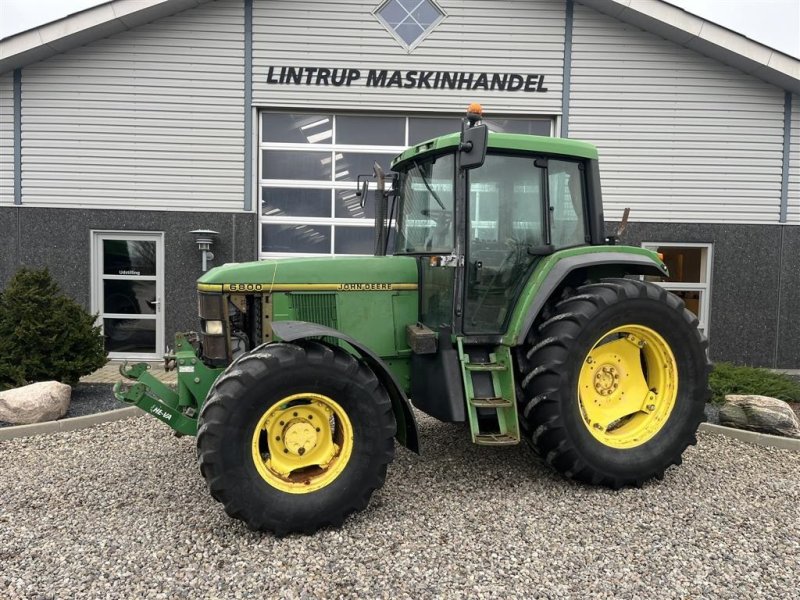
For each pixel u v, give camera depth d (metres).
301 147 8.29
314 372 2.96
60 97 7.96
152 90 7.99
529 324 3.50
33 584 2.48
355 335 3.68
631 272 4.07
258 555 2.74
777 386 5.75
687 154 8.35
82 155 8.02
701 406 3.76
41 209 8.01
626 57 8.21
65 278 8.10
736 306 8.43
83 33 7.60
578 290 3.73
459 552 2.76
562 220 3.88
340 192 8.37
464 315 3.55
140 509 3.26
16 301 5.45
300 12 7.98
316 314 3.65
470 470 3.86
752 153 8.36
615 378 3.79
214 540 2.88
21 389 4.93
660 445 3.63
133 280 8.17
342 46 8.04
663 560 2.71
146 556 2.73
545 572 2.59
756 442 4.61
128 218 8.05
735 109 8.30
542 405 3.45
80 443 4.47
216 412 2.82
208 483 2.83
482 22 8.11
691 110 8.30
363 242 8.43
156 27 7.91
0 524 3.07
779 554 2.77
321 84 8.08
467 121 3.21
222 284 3.54
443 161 3.69
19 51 7.50
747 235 8.36
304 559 2.71
